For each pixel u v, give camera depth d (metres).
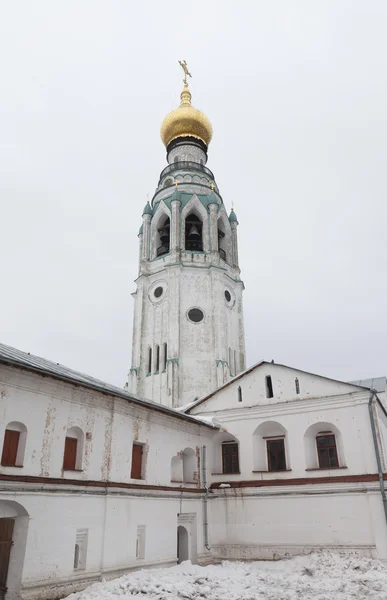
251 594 18.48
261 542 27.38
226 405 31.73
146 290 54.00
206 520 28.48
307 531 26.48
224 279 53.66
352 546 25.14
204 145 64.81
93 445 20.84
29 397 18.14
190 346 49.41
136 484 22.88
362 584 19.98
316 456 28.88
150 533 23.41
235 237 58.38
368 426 26.86
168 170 61.19
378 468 25.75
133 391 49.41
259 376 31.41
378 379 34.28
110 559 20.31
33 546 16.94
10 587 16.28
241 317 54.38
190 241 55.91
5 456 17.12
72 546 18.55
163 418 26.28
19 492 16.88
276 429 30.56
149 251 56.06
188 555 26.72
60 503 18.45
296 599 17.83
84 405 20.77
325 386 28.94
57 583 17.52
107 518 20.59
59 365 23.44
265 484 28.23
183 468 28.97
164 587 18.45
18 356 18.89
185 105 65.94
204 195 57.81
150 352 51.09
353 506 25.81
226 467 31.12
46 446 18.50
